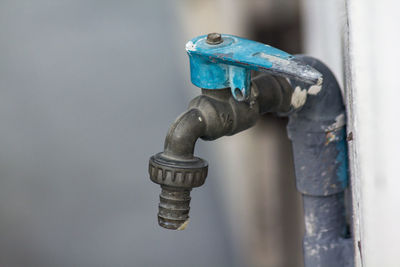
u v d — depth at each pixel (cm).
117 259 391
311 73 112
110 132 525
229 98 132
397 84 95
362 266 114
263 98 137
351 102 123
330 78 145
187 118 128
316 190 153
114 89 583
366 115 103
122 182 468
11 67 646
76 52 657
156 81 581
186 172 124
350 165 141
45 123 555
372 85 100
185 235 398
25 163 507
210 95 131
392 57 95
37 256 403
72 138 528
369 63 101
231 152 400
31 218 443
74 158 502
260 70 118
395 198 96
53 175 487
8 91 614
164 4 715
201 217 400
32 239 421
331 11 170
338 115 147
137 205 444
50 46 678
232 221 375
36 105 581
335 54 163
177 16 644
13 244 417
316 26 219
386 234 98
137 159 489
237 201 371
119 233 414
